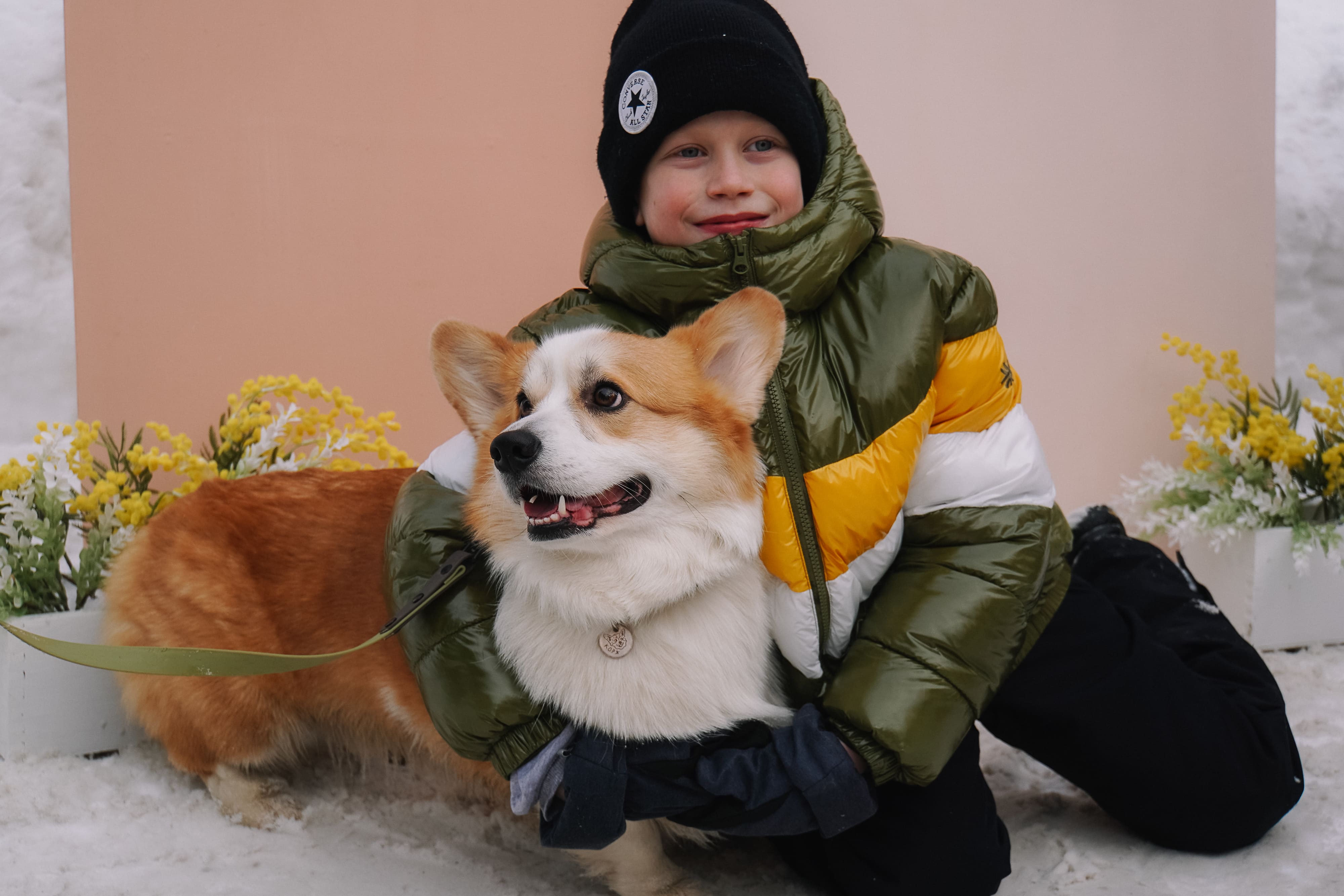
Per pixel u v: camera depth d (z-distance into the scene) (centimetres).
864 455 169
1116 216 353
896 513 171
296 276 326
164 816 212
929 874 170
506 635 168
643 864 177
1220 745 183
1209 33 351
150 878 182
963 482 180
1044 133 350
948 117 347
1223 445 313
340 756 238
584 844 162
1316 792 209
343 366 330
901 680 162
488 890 183
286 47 322
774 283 180
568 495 159
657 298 190
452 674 168
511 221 342
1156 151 353
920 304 177
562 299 217
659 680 163
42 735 233
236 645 215
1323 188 394
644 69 199
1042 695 187
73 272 321
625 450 163
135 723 243
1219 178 355
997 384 186
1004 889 181
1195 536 301
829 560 169
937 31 344
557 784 164
